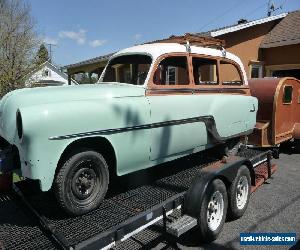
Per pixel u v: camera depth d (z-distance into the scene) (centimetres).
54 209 370
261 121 840
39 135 323
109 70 516
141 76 452
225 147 583
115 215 356
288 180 689
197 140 497
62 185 342
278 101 828
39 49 1945
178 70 480
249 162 499
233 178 461
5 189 410
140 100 416
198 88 500
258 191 621
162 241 411
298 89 919
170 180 471
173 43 496
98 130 365
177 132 460
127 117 393
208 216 420
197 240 424
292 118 909
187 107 470
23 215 382
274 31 1596
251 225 481
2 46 1855
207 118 506
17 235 325
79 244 290
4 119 389
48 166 330
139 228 345
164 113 437
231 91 572
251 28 1502
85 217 352
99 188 372
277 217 507
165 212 379
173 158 468
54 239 308
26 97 374
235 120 566
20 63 1834
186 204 405
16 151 374
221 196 441
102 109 370
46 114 327
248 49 1502
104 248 308
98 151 389
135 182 464
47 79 2016
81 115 351
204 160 574
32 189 409
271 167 656
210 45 559
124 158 397
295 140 934
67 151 351
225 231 463
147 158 426
